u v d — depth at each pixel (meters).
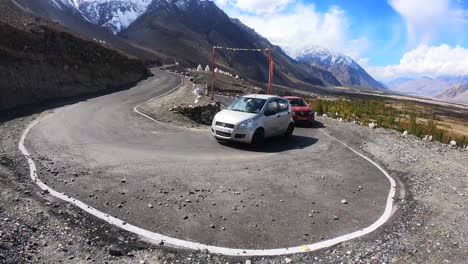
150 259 4.74
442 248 5.45
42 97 20.67
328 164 10.50
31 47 22.23
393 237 5.80
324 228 6.03
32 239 4.89
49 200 6.23
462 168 11.31
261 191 7.66
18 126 12.44
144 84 37.72
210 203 6.75
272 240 5.49
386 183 8.89
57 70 24.31
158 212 6.16
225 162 9.85
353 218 6.52
